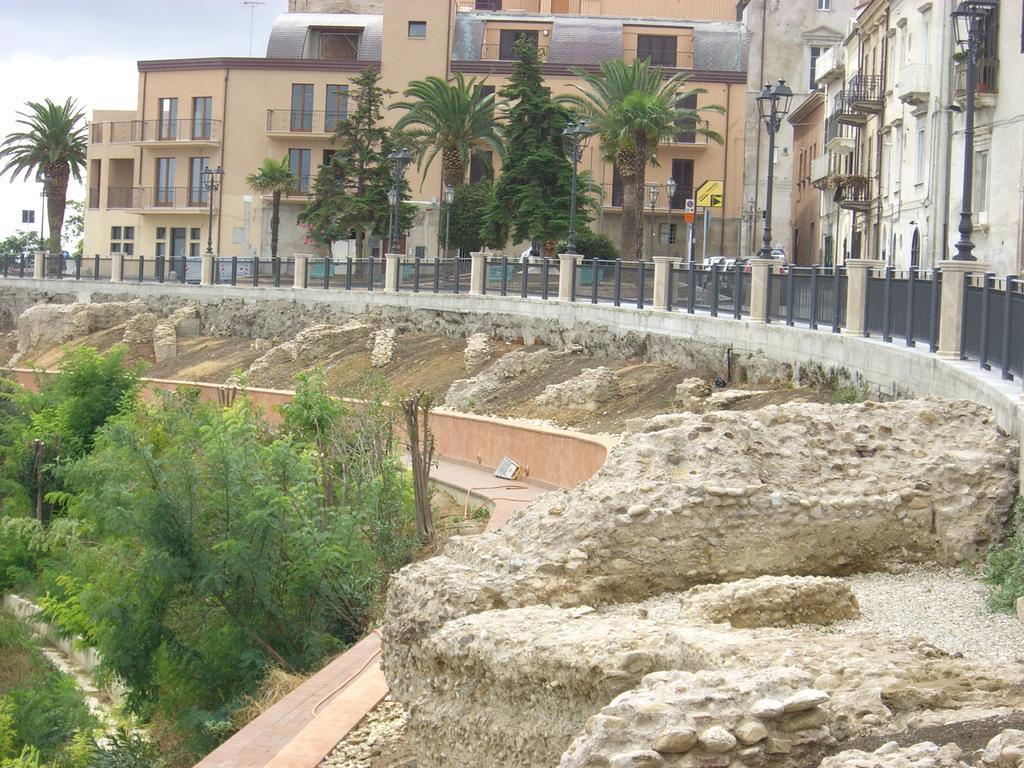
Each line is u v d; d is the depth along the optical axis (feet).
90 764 61.26
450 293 148.05
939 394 57.26
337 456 81.30
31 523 92.38
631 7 286.05
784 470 43.60
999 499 43.91
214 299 190.90
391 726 40.37
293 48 257.96
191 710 59.72
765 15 243.81
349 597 67.15
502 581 37.04
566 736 29.19
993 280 56.44
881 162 170.40
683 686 25.30
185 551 63.98
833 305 77.61
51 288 222.89
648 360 106.73
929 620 36.81
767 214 104.06
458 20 255.29
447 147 212.84
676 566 39.91
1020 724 24.49
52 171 277.85
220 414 81.15
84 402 119.44
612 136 192.65
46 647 88.94
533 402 106.63
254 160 256.52
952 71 136.67
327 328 157.38
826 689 26.14
